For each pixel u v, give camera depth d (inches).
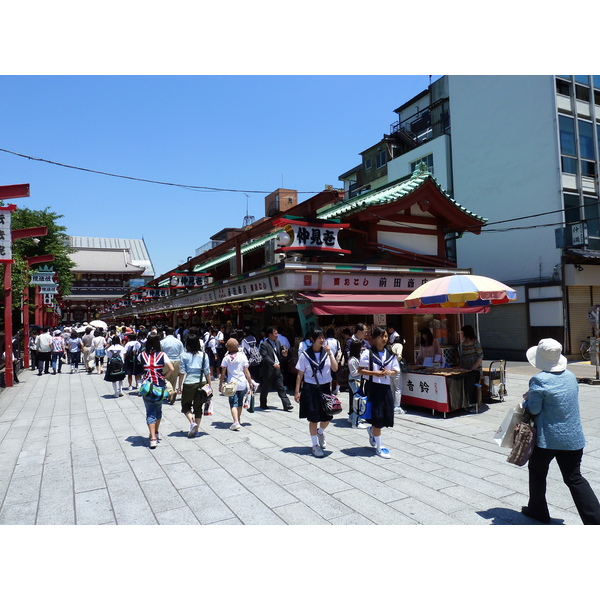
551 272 733.9
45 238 1360.7
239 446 267.7
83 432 308.2
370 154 1214.9
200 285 734.5
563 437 151.6
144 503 187.5
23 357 748.6
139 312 1255.5
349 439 282.5
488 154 846.5
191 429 287.9
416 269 486.0
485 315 840.3
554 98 735.7
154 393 260.1
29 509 183.3
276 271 435.5
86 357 667.4
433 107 1042.1
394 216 513.0
